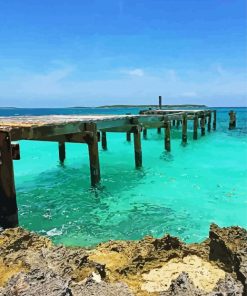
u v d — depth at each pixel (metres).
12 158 8.27
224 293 4.13
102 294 4.23
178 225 8.97
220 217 9.62
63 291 3.91
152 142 26.66
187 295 4.21
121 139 29.11
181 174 15.02
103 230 8.66
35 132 9.62
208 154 20.64
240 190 12.43
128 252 6.21
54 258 5.33
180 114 23.52
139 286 5.09
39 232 8.55
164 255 5.95
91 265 5.27
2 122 11.25
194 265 5.73
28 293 3.86
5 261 5.30
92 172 12.46
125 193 12.09
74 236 8.27
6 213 8.31
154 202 11.02
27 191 12.48
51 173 15.57
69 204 10.91
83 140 12.41
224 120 60.34
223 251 5.77
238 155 20.25
